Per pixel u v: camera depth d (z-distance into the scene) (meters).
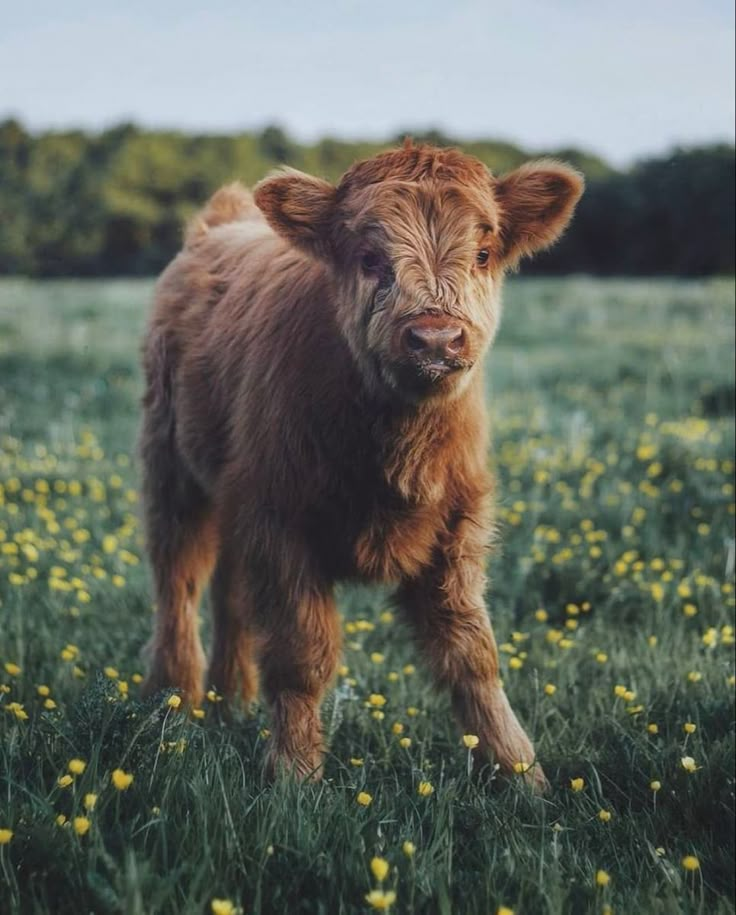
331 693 4.31
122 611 6.04
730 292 15.70
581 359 16.67
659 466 8.59
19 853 3.00
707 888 3.25
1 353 17.05
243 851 3.08
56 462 9.80
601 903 2.98
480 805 3.58
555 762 4.15
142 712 3.73
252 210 5.96
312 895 3.00
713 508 7.56
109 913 2.75
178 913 2.75
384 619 5.77
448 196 3.89
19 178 37.97
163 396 5.36
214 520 5.28
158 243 39.84
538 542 6.82
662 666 4.94
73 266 37.12
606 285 27.62
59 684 4.78
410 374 3.70
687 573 6.45
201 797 3.26
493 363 16.55
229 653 5.23
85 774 3.29
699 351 15.77
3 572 6.52
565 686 4.80
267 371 4.29
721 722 4.32
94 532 7.66
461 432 4.18
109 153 42.16
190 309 5.27
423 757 4.09
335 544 4.23
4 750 3.61
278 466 4.18
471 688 4.27
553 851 3.21
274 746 4.07
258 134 49.56
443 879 2.96
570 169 4.24
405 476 4.08
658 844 3.50
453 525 4.29
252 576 4.27
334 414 4.07
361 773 3.80
